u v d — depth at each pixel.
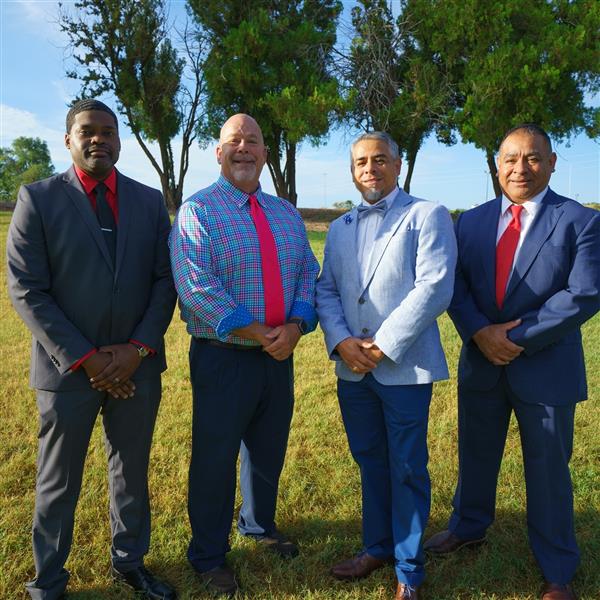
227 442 2.68
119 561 2.61
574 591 2.58
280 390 2.82
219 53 21.06
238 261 2.64
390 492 2.75
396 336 2.47
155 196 2.70
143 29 22.80
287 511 3.26
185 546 2.93
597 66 17.56
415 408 2.59
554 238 2.51
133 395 2.53
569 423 2.57
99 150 2.39
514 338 2.50
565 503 2.56
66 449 2.43
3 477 3.48
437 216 2.59
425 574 2.68
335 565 2.76
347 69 20.30
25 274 2.34
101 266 2.44
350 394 2.75
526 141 2.52
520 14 18.30
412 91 19.89
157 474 3.60
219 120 23.25
